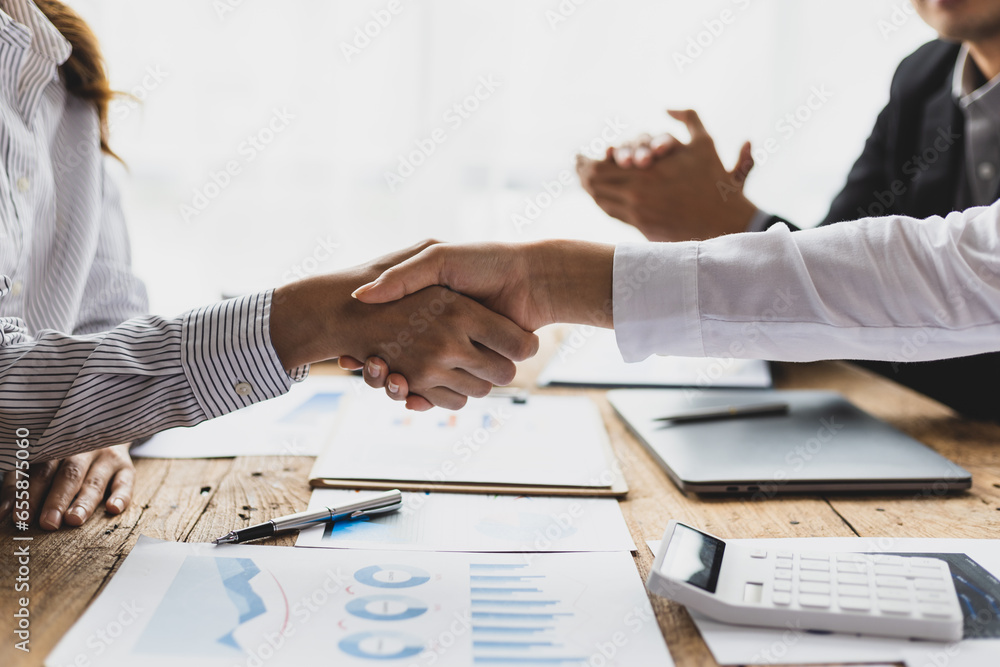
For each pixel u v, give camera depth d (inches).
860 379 39.8
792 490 25.6
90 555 20.5
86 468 24.9
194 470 26.8
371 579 19.6
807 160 86.1
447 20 80.6
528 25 81.4
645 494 25.7
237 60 79.7
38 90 28.4
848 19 82.6
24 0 27.8
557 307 25.4
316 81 80.7
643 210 42.3
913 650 16.9
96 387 23.0
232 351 23.8
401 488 25.5
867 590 18.1
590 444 29.5
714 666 16.3
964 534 22.5
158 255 84.0
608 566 20.7
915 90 46.4
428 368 25.4
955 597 17.8
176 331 23.7
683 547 19.8
